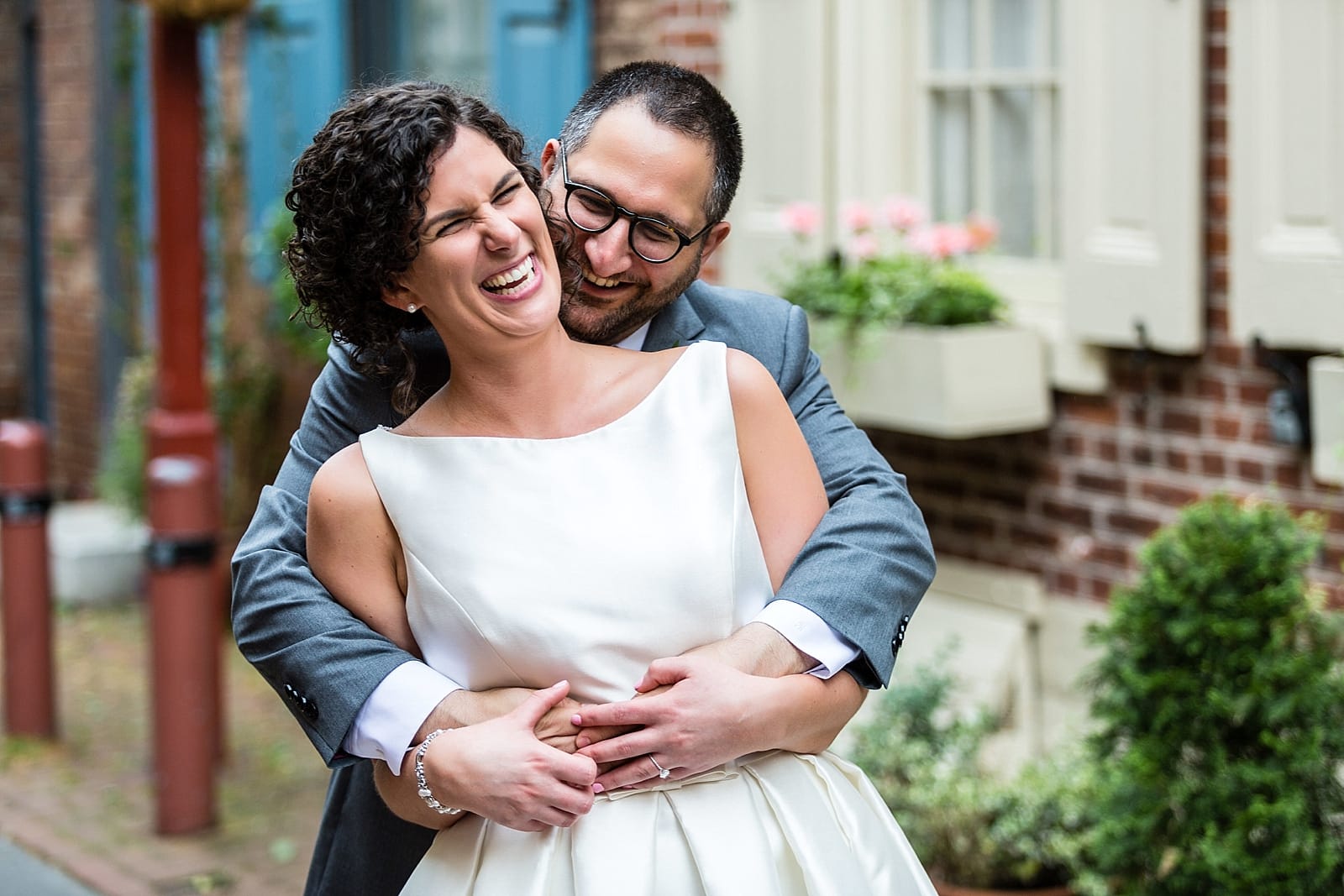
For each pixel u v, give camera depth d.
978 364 4.22
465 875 1.76
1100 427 4.26
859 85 4.80
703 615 1.75
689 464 1.78
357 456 1.82
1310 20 3.54
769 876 1.73
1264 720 3.00
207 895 4.23
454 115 1.68
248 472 7.07
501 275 1.69
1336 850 2.97
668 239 1.91
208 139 7.31
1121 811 3.16
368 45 6.74
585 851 1.70
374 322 1.78
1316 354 3.69
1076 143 4.12
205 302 5.20
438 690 1.75
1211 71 3.83
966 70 4.68
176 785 4.64
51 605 5.58
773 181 5.02
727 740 1.69
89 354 8.38
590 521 1.74
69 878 4.36
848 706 1.81
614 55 5.68
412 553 1.76
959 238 4.32
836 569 1.82
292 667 1.81
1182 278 3.89
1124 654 3.21
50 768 5.26
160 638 4.63
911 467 4.85
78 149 8.27
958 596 4.70
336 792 2.09
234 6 4.96
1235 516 3.14
